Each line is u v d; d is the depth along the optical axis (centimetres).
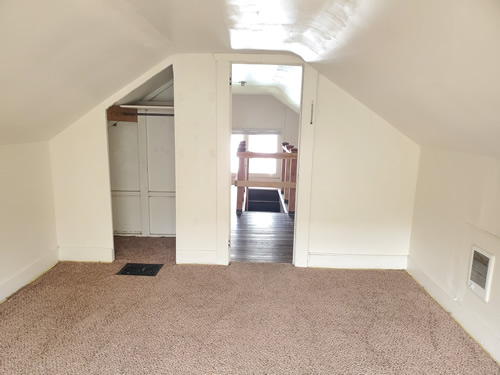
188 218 294
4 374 165
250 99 698
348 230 296
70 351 182
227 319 217
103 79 225
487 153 190
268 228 417
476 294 202
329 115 278
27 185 255
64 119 257
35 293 243
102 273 279
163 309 227
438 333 207
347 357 183
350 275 286
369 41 143
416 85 161
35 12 116
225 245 299
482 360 183
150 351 184
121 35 173
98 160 285
